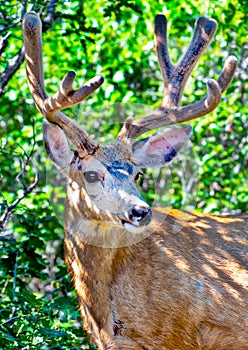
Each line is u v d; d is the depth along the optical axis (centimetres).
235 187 1694
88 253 1130
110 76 1755
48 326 1155
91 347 1224
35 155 1648
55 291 1298
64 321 1171
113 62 1741
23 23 1106
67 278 1298
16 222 1560
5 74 1377
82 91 1056
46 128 1095
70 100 1065
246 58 1816
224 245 1178
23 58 1377
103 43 1755
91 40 1477
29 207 1490
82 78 1708
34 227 1318
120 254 1125
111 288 1130
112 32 1769
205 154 1683
